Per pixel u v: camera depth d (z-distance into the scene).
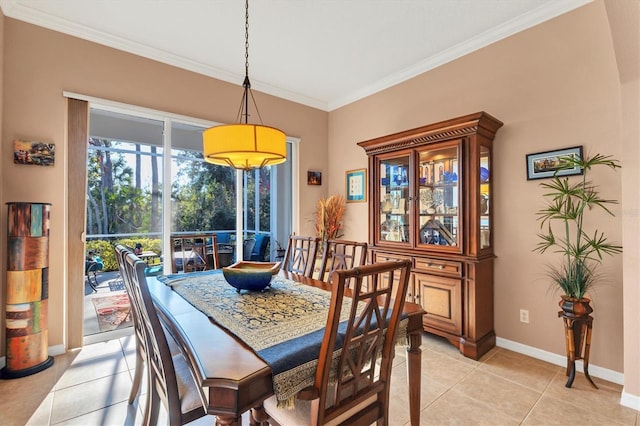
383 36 2.76
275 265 2.07
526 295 2.51
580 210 2.12
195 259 2.73
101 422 1.70
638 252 1.82
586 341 2.04
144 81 2.96
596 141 2.16
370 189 3.34
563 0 2.28
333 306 1.00
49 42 2.49
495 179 2.69
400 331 1.43
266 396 0.96
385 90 3.68
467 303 2.51
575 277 2.04
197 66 3.26
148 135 3.07
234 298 1.71
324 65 3.31
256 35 2.76
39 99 2.45
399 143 3.02
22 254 2.18
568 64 2.29
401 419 1.74
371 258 3.30
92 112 2.78
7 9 2.30
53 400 1.89
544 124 2.41
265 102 3.82
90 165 2.78
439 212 2.78
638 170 1.82
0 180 2.26
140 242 3.04
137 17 2.50
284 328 1.27
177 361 1.52
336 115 4.34
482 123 2.46
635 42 1.62
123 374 2.21
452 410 1.82
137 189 3.01
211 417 1.79
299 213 4.14
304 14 2.45
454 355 2.52
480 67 2.80
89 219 2.78
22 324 2.17
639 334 1.81
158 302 1.63
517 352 2.55
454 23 2.56
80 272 2.61
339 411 1.13
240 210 3.69
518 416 1.76
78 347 2.59
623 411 1.79
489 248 2.66
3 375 2.12
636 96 1.83
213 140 1.78
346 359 1.11
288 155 4.17
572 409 1.82
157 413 1.45
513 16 2.48
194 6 2.37
